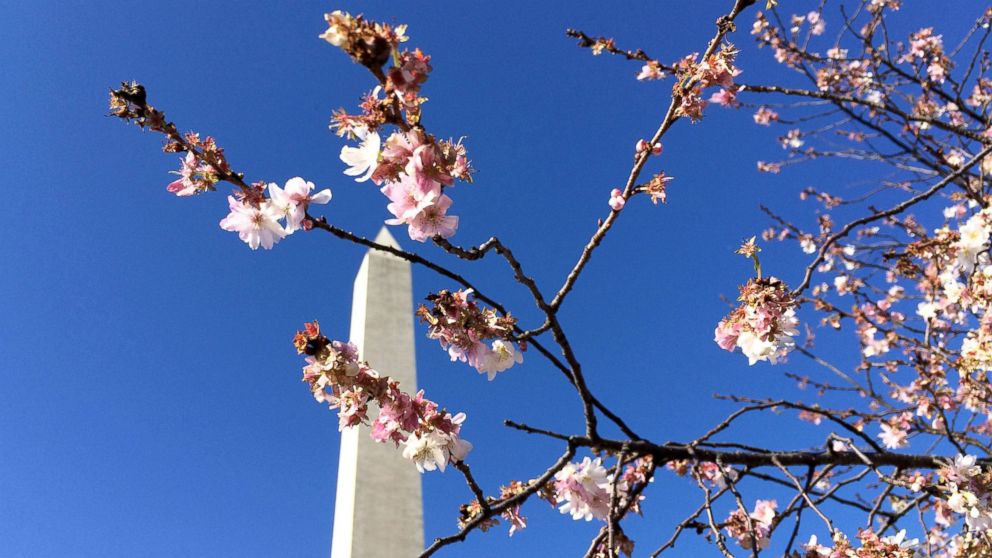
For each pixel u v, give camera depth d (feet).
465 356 1.56
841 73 3.54
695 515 1.80
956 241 2.51
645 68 1.86
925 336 3.02
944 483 1.91
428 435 1.57
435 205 1.20
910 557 1.62
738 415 1.88
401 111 1.16
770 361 1.72
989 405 2.73
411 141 1.17
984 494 1.82
